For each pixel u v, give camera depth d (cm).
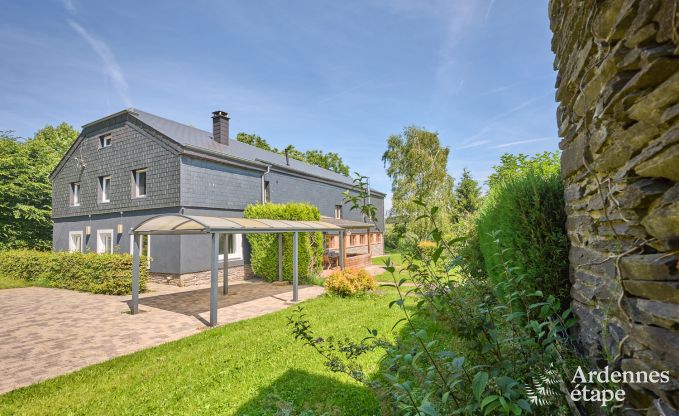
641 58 140
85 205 1548
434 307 220
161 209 1250
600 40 176
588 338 216
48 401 384
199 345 568
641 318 149
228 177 1381
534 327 184
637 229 154
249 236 1382
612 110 169
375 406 343
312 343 280
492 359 195
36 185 2045
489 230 455
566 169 265
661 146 130
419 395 213
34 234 2084
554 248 288
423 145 2220
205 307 871
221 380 428
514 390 147
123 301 953
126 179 1381
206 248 1273
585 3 197
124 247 1373
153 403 375
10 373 468
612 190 176
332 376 423
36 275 1313
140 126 1341
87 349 563
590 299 215
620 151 161
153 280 1245
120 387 414
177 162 1210
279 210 1322
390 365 222
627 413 156
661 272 132
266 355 510
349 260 1736
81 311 831
